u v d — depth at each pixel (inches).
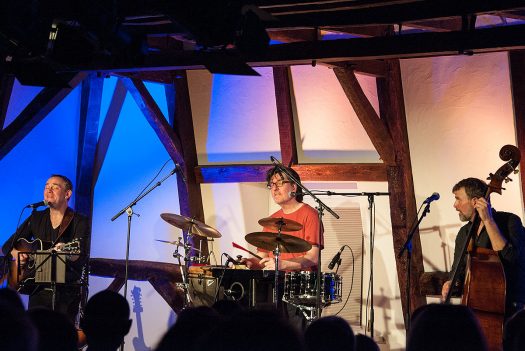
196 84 308.2
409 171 270.7
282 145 293.3
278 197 243.4
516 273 193.0
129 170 315.9
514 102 253.9
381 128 270.5
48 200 246.7
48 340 83.4
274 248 229.6
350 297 283.1
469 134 265.3
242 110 304.8
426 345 68.3
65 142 316.2
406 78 272.1
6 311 52.1
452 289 196.5
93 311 96.3
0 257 287.3
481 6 188.7
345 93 267.4
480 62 260.5
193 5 170.1
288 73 293.0
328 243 287.0
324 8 198.1
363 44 212.7
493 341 185.0
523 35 195.5
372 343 91.0
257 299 234.1
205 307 92.5
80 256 240.8
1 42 191.0
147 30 217.2
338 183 289.7
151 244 311.1
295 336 54.0
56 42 184.9
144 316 309.7
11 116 304.2
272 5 190.5
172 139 300.2
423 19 197.2
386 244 280.2
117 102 319.3
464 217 206.8
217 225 306.5
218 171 302.5
